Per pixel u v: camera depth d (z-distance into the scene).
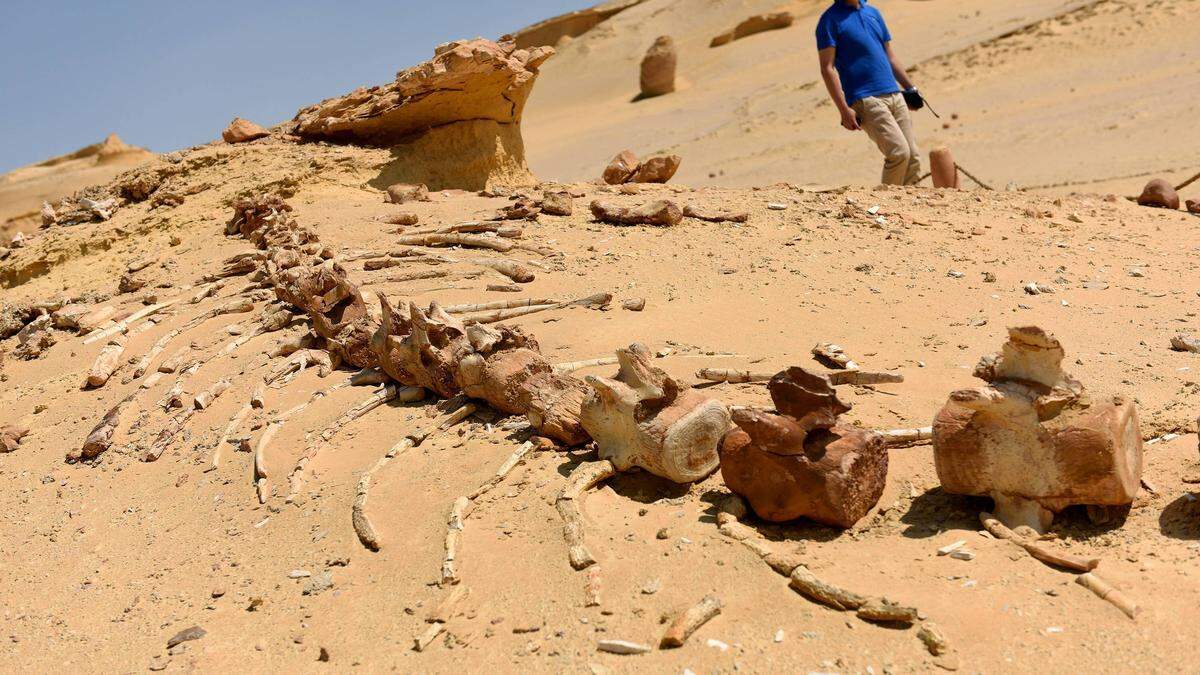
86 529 5.91
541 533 4.58
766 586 3.95
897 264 8.22
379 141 12.90
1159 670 3.29
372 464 5.64
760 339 6.58
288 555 4.98
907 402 5.48
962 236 9.08
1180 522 4.18
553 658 3.74
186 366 7.74
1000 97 30.14
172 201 11.97
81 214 12.34
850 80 11.82
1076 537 4.21
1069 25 34.25
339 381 7.00
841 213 9.81
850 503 4.36
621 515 4.69
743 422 4.41
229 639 4.37
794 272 8.00
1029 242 8.94
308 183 11.78
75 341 8.96
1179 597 3.65
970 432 4.35
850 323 6.85
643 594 4.02
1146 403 5.38
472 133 12.73
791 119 33.69
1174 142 20.09
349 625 4.28
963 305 7.18
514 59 12.70
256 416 6.70
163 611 4.77
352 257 9.02
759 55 51.16
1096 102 26.06
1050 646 3.48
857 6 11.85
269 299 8.65
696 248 8.78
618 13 74.75
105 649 4.54
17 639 4.81
